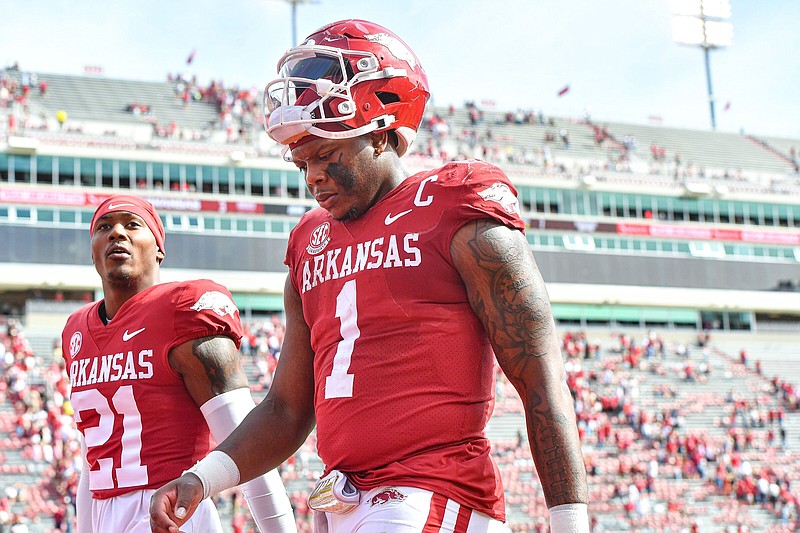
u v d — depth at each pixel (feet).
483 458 8.57
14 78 153.38
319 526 8.93
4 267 126.21
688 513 90.68
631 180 158.20
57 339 106.63
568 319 149.59
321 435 8.88
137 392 12.79
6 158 130.11
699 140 186.60
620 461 96.37
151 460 12.66
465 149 160.35
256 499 12.03
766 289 160.76
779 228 164.86
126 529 12.53
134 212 13.53
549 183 153.58
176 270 134.00
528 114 178.81
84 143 134.00
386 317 8.57
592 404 106.01
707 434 107.34
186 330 12.73
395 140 9.30
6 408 85.81
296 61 9.15
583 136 176.65
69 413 82.94
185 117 153.79
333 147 8.89
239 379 12.89
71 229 130.72
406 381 8.43
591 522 86.48
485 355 8.69
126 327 13.09
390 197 9.00
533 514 84.23
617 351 127.34
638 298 151.53
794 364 134.51
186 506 8.79
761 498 94.22
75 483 74.54
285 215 140.56
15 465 78.59
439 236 8.54
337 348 8.83
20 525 70.74
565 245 152.25
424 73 9.49
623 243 155.33
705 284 157.48
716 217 162.20
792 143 194.90
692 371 123.34
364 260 8.81
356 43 9.02
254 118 153.38
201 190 138.62
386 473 8.28
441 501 8.14
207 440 13.16
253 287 136.15
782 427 108.47
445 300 8.52
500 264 8.31
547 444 8.05
